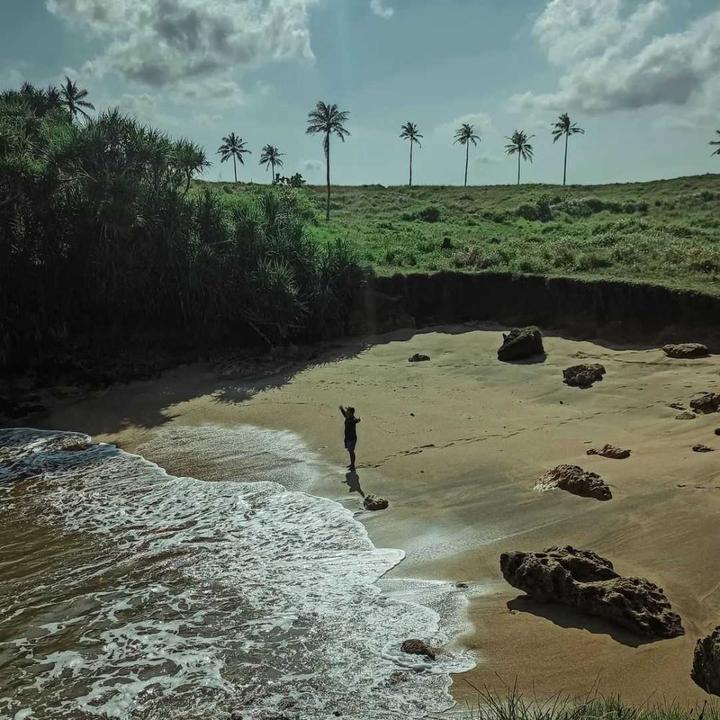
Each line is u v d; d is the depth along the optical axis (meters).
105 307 26.17
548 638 7.98
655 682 6.86
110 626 9.16
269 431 18.23
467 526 11.54
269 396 21.42
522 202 64.81
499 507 12.03
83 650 8.62
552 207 58.09
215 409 20.67
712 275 24.78
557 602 8.67
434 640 8.33
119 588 10.24
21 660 8.46
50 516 13.45
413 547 11.05
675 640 7.55
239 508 13.27
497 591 9.34
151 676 7.98
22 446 18.45
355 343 27.22
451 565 10.27
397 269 30.64
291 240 28.80
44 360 24.66
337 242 29.95
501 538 10.91
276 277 26.25
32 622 9.37
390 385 21.58
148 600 9.83
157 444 18.05
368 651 8.18
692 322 22.34
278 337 26.88
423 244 36.75
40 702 7.63
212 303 26.11
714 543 9.48
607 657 7.44
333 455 15.89
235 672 7.95
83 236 24.95
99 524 12.91
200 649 8.48
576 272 27.70
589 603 8.30
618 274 26.47
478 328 27.45
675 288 22.92
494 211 57.88
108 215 24.61
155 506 13.70
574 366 20.55
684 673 6.91
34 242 24.64
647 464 12.88
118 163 26.83
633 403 17.61
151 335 26.47
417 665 7.80
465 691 7.22
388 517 12.30
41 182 24.61
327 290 27.50
